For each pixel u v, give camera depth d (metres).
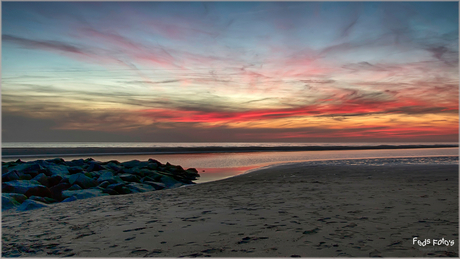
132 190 9.75
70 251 3.32
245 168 16.89
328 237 3.49
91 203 6.77
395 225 3.92
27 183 8.65
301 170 13.06
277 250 3.12
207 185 9.59
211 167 17.89
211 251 3.17
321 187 7.79
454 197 5.85
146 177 12.34
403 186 7.48
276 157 26.23
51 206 6.52
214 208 5.49
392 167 12.98
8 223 4.82
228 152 36.66
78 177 10.23
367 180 8.94
